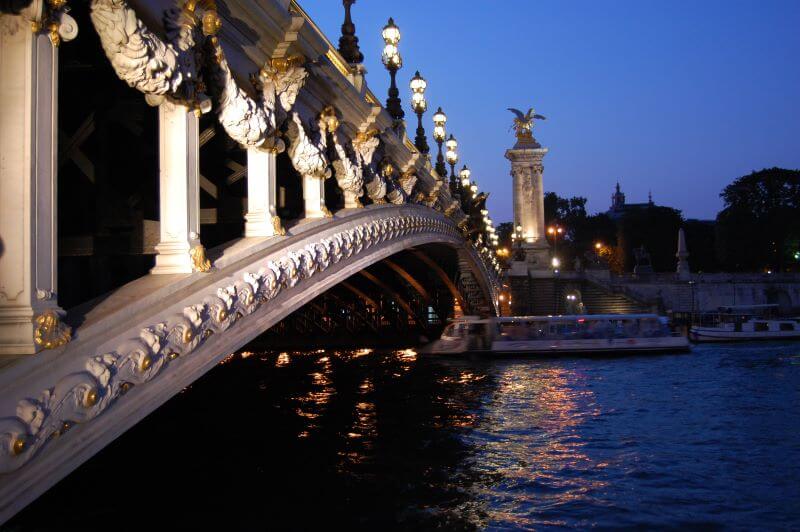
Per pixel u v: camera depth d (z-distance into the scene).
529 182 88.06
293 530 12.48
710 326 66.75
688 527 13.50
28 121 5.05
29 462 4.98
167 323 6.59
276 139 9.80
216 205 10.69
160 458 17.17
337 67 14.05
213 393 29.39
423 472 16.84
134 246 7.49
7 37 5.10
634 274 92.31
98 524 12.17
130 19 6.06
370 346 48.59
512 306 78.12
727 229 112.25
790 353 47.66
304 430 21.59
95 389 5.37
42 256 5.14
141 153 8.36
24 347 4.94
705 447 20.05
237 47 8.91
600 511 14.30
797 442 20.61
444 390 31.11
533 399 28.62
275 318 9.69
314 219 11.70
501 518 13.73
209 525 12.52
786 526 13.60
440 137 29.91
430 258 36.56
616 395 29.80
